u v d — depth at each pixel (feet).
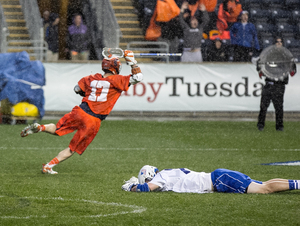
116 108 176.04
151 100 176.96
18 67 160.04
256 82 180.24
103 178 74.49
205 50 204.33
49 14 204.85
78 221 49.03
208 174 61.93
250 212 52.60
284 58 149.48
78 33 199.72
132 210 53.31
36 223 48.34
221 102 179.63
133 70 75.51
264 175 80.43
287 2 248.73
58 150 108.06
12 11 237.86
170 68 176.76
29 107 160.04
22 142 120.16
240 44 199.62
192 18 195.21
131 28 234.99
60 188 65.31
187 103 178.40
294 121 177.99
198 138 131.44
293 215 51.62
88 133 76.07
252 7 243.81
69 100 174.19
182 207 54.60
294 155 104.06
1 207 54.54
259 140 128.57
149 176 63.46
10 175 76.18
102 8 216.33
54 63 172.65
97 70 174.70
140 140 126.21
